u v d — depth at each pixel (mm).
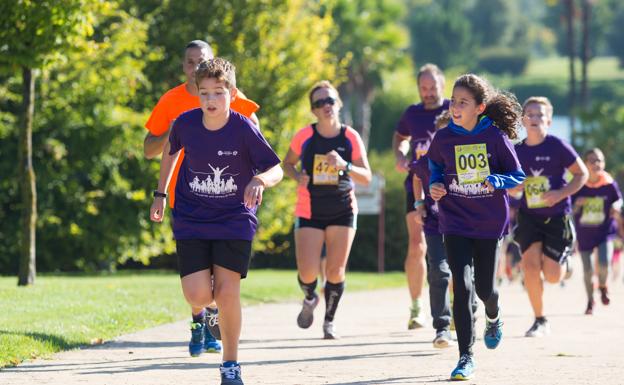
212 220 16531
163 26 60625
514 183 18000
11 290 31469
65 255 56938
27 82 35125
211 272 16938
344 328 27516
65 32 32344
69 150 53906
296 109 63875
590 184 35656
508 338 24922
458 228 18484
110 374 18484
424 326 27312
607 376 18266
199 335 21109
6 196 53781
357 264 72875
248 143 16516
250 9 61531
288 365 19922
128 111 54906
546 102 25641
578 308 36562
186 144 16625
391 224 72375
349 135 24547
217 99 16234
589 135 134375
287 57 62969
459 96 18203
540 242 25688
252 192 16078
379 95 141875
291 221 66125
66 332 23172
